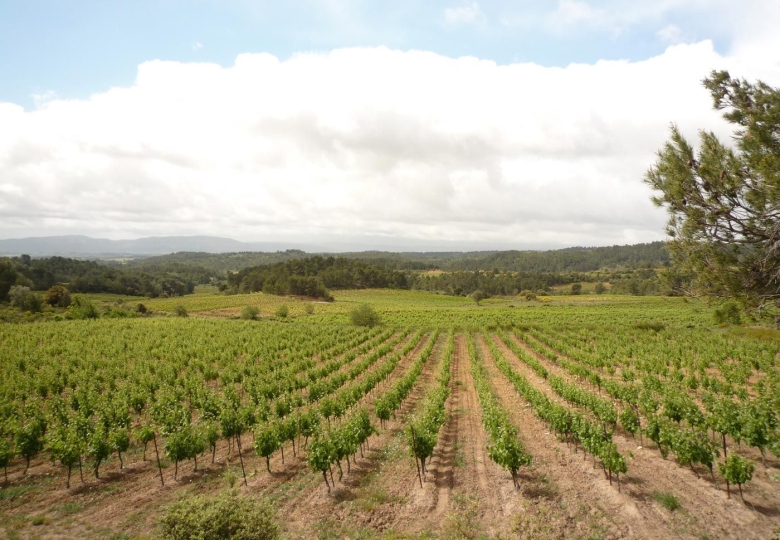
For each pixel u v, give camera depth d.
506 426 14.98
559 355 40.28
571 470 13.05
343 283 155.25
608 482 11.86
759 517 9.84
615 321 67.12
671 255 11.84
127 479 13.48
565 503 10.85
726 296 11.14
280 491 12.30
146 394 22.17
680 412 16.34
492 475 12.93
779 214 9.61
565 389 21.69
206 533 7.54
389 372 29.83
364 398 24.66
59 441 12.98
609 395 24.16
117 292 122.75
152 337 47.28
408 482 12.69
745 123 10.16
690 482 11.84
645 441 15.77
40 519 10.70
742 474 10.21
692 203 10.77
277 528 8.55
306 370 33.66
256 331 55.34
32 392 24.44
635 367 30.84
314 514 10.86
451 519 10.29
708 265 10.93
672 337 46.94
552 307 95.12
